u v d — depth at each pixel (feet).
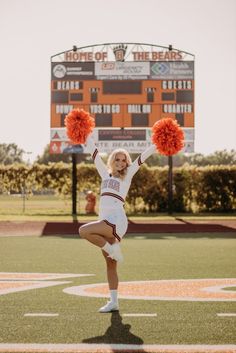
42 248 37.17
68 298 19.67
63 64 80.64
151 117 80.69
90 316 16.78
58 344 13.56
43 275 25.18
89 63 80.48
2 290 21.26
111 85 80.59
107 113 80.69
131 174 18.21
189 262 30.01
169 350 13.04
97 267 27.91
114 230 17.12
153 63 80.59
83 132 19.84
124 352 12.87
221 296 20.13
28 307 18.10
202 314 17.10
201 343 13.69
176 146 19.71
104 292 20.88
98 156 18.84
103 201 17.69
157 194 91.09
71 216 78.79
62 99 80.69
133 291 21.13
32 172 93.81
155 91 80.69
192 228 56.70
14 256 32.58
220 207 91.91
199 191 91.56
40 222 63.87
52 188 94.27
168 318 16.49
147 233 50.80
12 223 61.98
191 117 80.69
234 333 14.71
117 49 81.82
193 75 80.59
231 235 48.60
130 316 16.79
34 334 14.56
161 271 26.58
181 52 81.76
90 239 16.93
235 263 29.60
